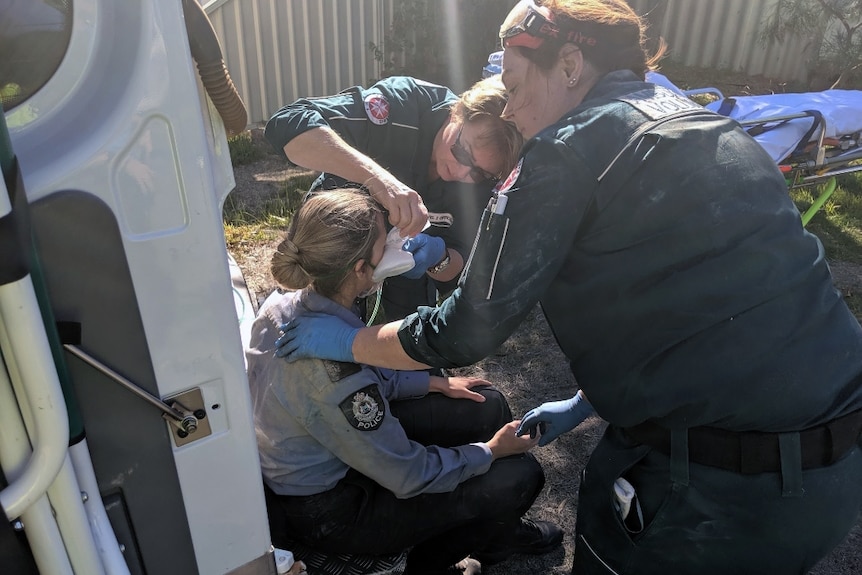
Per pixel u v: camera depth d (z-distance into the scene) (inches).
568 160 49.0
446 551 79.0
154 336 43.0
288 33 261.6
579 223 50.2
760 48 317.1
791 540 54.1
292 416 63.8
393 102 86.0
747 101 168.1
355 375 62.0
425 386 83.0
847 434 53.6
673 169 49.0
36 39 36.7
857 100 167.5
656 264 50.0
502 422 86.1
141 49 37.9
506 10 277.7
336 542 69.6
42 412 33.4
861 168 163.6
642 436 56.6
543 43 53.1
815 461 53.1
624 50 54.9
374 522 69.2
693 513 54.7
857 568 94.2
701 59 335.0
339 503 68.1
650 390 52.9
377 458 63.7
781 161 154.9
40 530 37.1
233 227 182.9
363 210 61.8
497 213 50.2
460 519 73.3
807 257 53.4
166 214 40.8
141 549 48.6
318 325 61.9
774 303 50.9
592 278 52.1
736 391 50.8
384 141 85.7
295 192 205.3
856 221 190.4
